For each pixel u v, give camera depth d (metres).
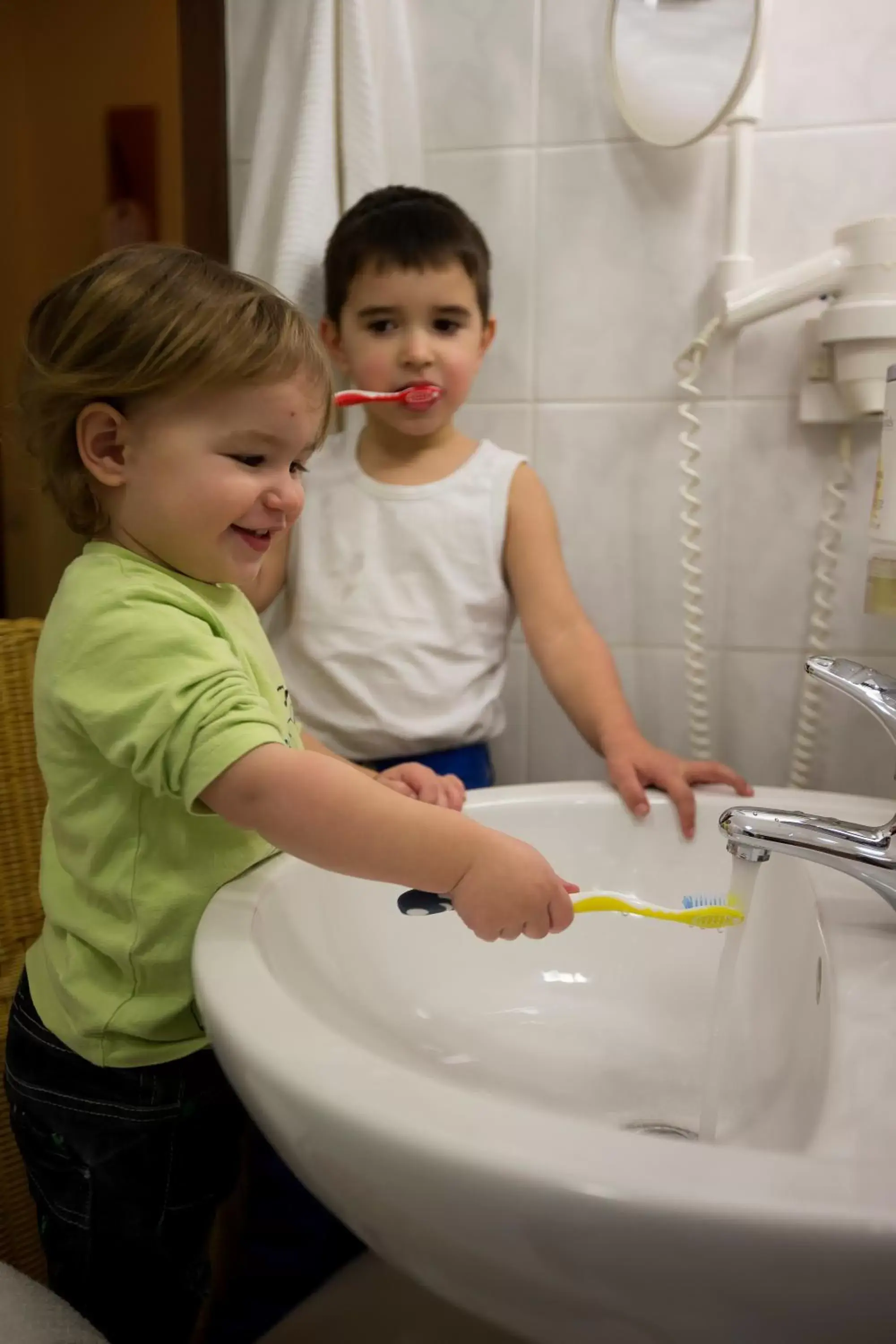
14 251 1.55
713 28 0.84
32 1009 0.68
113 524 0.62
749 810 0.57
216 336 0.55
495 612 0.93
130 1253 0.68
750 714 0.99
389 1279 0.77
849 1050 0.45
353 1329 0.73
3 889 0.82
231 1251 0.89
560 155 0.95
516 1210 0.33
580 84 0.93
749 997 0.68
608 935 0.73
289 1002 0.45
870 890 0.63
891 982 0.51
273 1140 0.44
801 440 0.94
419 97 0.96
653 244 0.94
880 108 0.88
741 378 0.94
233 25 1.00
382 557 0.92
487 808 0.75
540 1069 0.65
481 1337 0.71
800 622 0.97
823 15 0.88
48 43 1.48
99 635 0.55
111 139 1.48
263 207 0.95
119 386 0.56
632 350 0.96
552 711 1.04
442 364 0.87
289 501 0.59
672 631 1.00
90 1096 0.66
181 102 1.03
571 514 1.00
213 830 0.61
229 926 0.53
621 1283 0.33
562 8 0.92
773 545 0.96
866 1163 0.35
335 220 0.94
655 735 1.02
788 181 0.91
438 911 0.57
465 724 0.90
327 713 0.90
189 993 0.62
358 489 0.94
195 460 0.57
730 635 0.99
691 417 0.94
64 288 0.60
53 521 1.36
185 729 0.51
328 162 0.92
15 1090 0.69
